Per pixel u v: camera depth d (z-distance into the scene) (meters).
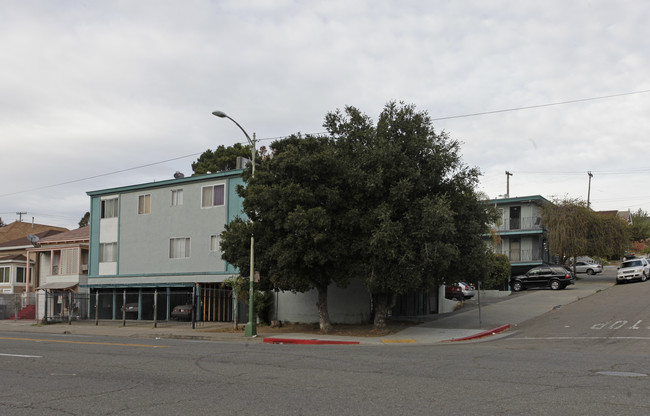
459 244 21.19
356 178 19.98
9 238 63.06
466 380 9.59
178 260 34.62
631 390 8.54
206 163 61.75
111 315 37.72
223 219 33.09
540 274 40.47
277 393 8.56
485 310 29.38
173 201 35.47
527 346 16.69
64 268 41.72
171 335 22.92
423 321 25.45
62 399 8.30
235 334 23.02
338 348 16.25
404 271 19.67
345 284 21.28
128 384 9.56
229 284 27.52
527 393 8.34
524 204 50.56
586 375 10.03
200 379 9.99
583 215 45.31
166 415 7.18
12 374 10.89
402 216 20.11
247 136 22.00
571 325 22.34
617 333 19.28
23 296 40.31
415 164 20.66
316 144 21.22
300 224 19.30
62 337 22.25
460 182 21.39
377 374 10.41
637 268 39.78
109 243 38.12
